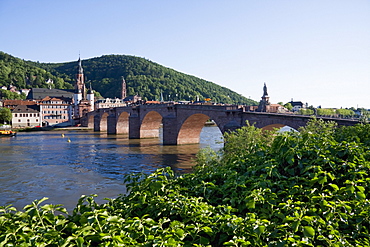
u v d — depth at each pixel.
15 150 80.69
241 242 9.05
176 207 10.72
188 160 63.53
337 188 11.12
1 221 9.29
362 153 13.39
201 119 86.38
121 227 9.34
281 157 13.61
